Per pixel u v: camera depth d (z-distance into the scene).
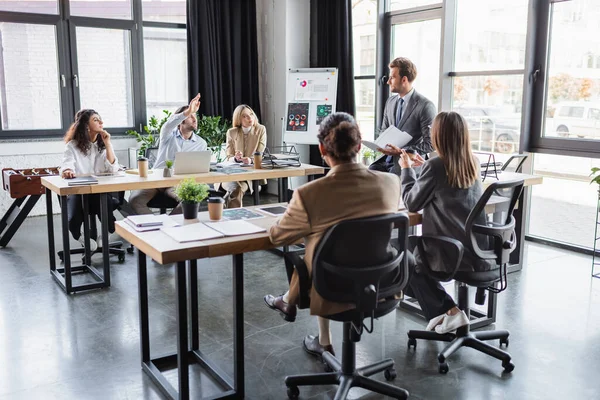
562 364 2.74
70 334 3.10
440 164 2.57
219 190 5.04
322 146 2.14
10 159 5.99
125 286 3.90
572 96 4.72
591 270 4.26
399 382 2.57
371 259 2.09
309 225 2.06
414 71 4.13
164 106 6.98
